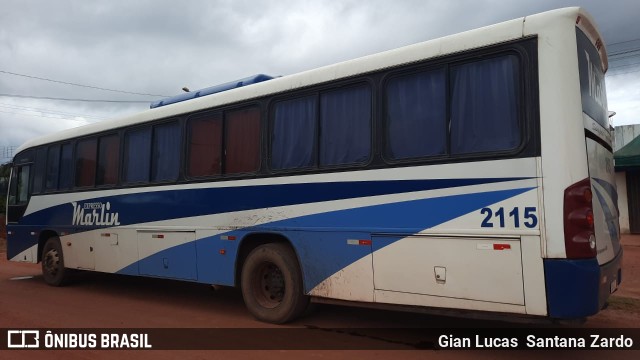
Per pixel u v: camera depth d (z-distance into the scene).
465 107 4.75
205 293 8.73
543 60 4.36
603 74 5.52
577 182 4.17
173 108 7.59
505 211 4.41
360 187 5.40
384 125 5.29
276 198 6.14
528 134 4.37
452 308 4.70
